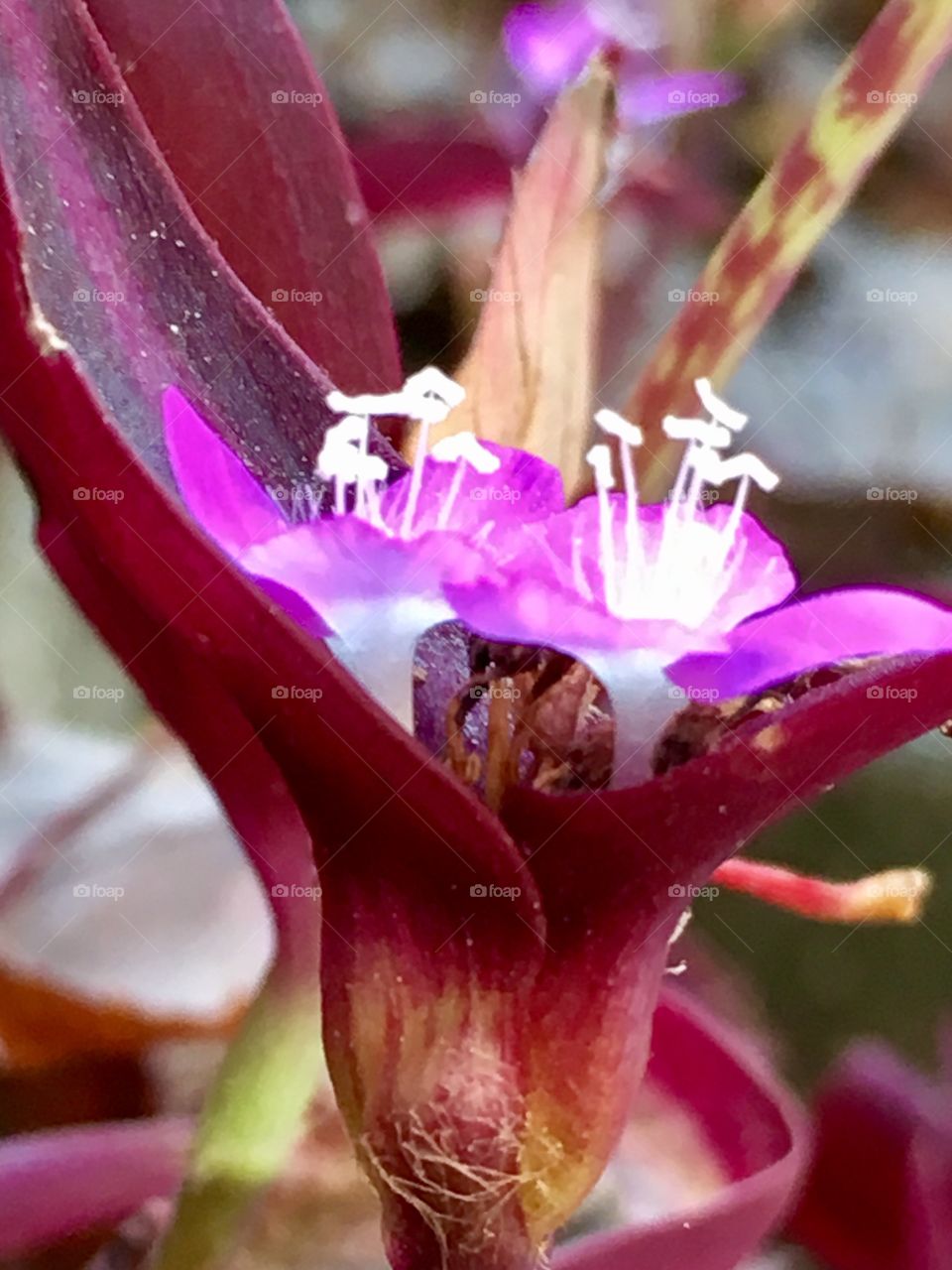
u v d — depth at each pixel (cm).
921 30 5
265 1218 9
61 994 11
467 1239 5
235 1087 6
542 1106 5
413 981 5
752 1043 9
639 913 5
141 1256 7
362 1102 5
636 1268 6
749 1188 7
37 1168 7
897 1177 9
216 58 5
